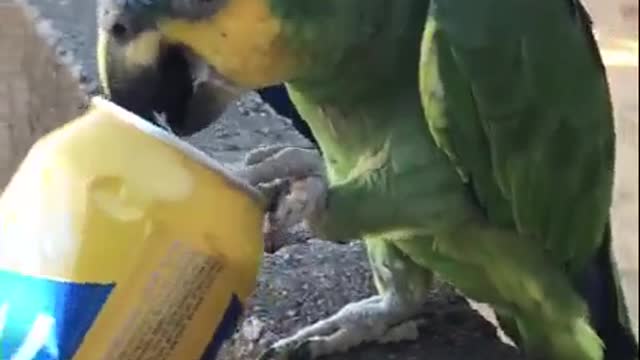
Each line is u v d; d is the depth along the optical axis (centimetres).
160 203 69
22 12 164
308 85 84
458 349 95
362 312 95
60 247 68
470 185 84
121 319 69
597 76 86
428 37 79
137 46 79
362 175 84
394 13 81
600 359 89
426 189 83
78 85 137
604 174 89
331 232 84
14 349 69
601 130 87
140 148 70
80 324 68
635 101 222
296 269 104
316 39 79
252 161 84
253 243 73
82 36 150
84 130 70
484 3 79
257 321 97
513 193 85
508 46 80
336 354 94
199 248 70
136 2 78
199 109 83
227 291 72
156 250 69
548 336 92
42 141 72
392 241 90
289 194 81
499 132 82
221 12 77
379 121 84
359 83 83
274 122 125
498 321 95
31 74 163
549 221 87
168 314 70
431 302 99
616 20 243
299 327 96
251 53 79
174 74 82
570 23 83
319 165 83
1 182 166
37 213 69
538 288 88
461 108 81
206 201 70
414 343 95
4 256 69
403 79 83
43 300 68
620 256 200
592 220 89
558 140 85
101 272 68
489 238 86
